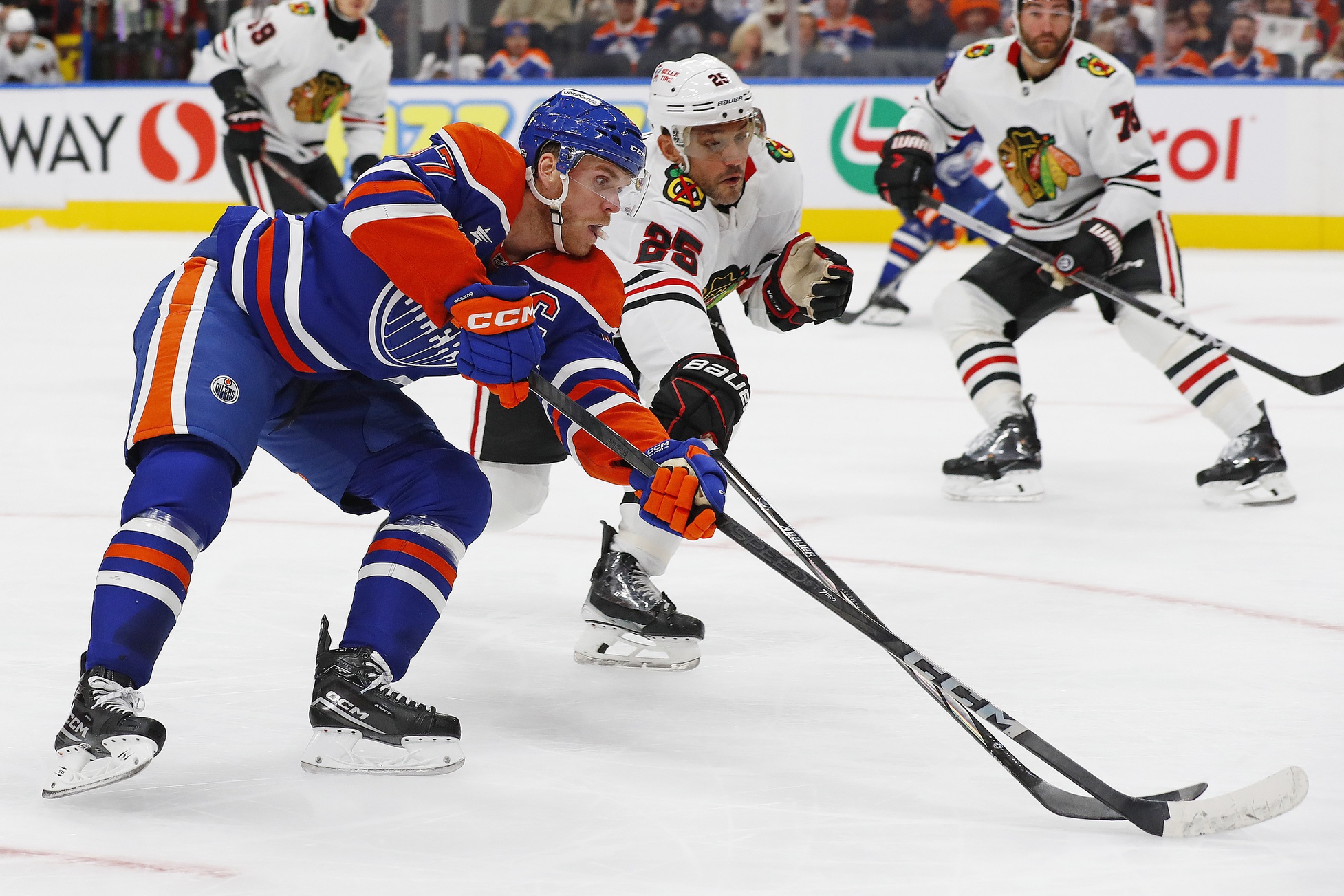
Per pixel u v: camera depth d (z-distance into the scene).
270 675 5.84
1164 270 9.42
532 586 7.29
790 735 5.25
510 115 25.56
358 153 15.05
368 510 5.29
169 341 4.75
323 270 4.83
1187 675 5.91
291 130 14.57
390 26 26.11
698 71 6.12
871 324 17.84
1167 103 23.11
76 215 27.20
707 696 5.70
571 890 3.98
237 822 4.43
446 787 4.73
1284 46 22.92
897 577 7.49
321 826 4.40
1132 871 4.11
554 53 25.61
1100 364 14.77
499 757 5.01
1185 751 5.08
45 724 5.24
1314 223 22.70
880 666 6.07
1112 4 23.38
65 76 27.98
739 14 24.78
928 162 9.91
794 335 17.20
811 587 4.69
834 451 10.84
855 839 4.34
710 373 5.96
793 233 6.71
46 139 27.19
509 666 6.07
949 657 6.16
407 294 4.65
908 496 9.40
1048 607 6.93
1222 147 22.95
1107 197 9.29
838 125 24.28
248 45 13.97
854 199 24.39
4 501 8.90
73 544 7.89
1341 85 22.28
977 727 4.59
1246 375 13.70
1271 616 6.74
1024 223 9.85
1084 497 9.36
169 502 4.53
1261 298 18.39
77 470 9.80
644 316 6.22
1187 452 10.79
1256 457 9.02
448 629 6.59
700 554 7.93
